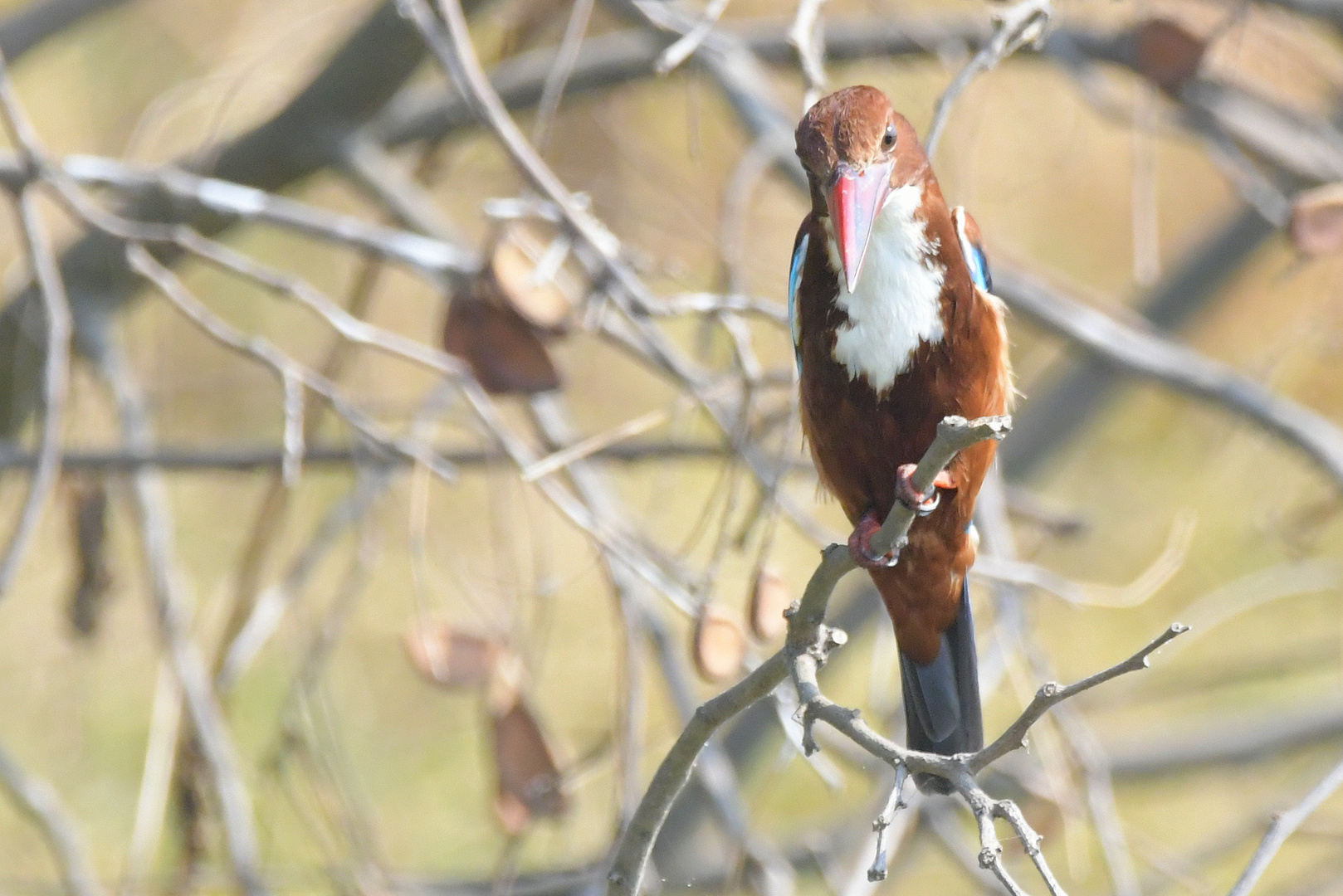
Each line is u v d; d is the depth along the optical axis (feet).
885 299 21.01
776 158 34.22
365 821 31.32
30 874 42.19
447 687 28.22
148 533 32.07
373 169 38.11
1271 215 36.99
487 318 27.43
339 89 36.81
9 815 43.55
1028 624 33.22
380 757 47.24
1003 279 36.17
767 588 24.63
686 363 28.09
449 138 40.29
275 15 43.70
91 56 50.93
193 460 32.04
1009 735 16.71
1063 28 36.60
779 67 38.65
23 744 44.47
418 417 31.45
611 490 33.94
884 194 20.77
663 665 30.71
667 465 36.14
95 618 32.78
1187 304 47.65
